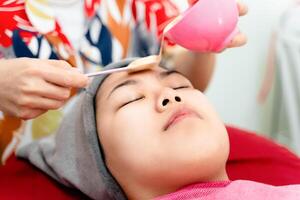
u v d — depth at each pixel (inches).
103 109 31.8
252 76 59.7
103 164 32.4
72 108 36.2
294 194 29.6
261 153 40.9
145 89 30.8
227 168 39.5
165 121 29.1
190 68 39.6
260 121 62.8
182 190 29.7
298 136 56.4
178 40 30.5
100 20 41.5
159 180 29.6
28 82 28.0
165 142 28.7
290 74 54.4
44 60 29.6
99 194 34.4
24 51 38.1
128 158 29.8
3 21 37.6
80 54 40.6
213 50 31.4
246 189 29.4
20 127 40.0
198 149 28.4
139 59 32.4
